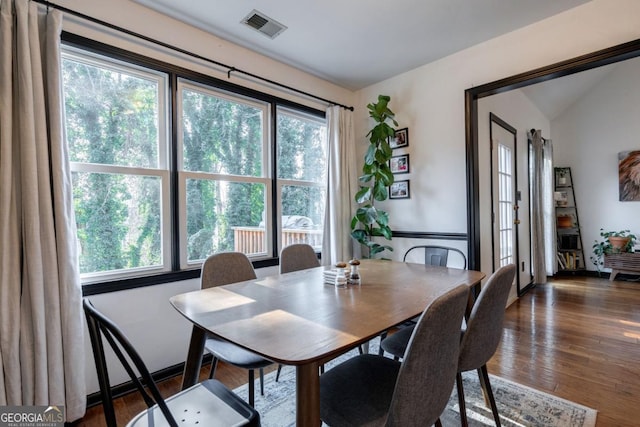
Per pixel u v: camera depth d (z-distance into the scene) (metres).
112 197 2.07
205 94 2.53
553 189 5.29
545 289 4.39
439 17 2.33
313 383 0.93
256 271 2.79
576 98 5.24
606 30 2.12
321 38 2.60
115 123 2.10
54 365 1.64
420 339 0.90
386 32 2.52
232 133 2.70
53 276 1.66
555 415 1.71
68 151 1.79
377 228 3.33
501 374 2.15
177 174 2.32
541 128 5.12
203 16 2.28
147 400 0.98
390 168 3.39
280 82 3.00
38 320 1.60
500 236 3.55
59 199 1.70
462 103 2.84
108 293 1.98
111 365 1.98
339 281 1.68
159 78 2.29
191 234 2.42
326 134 3.39
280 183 3.07
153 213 2.24
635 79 4.81
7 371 1.54
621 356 2.39
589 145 5.23
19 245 1.60
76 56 1.94
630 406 1.79
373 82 3.50
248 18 2.31
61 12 1.78
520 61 2.49
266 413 1.79
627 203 4.91
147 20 2.17
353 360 1.41
